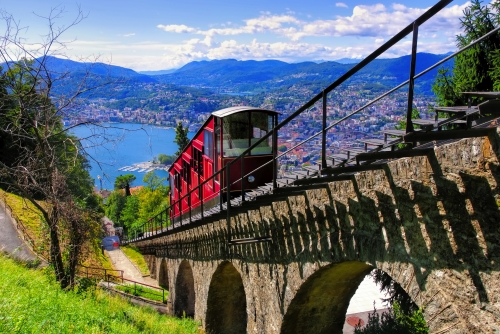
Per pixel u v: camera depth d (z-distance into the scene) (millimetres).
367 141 5254
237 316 13242
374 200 4953
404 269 4543
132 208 45156
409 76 3254
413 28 3123
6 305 5973
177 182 19547
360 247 5328
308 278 6676
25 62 8555
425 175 4113
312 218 6402
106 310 8781
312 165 6855
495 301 3439
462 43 10914
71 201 10258
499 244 3375
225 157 11781
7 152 20031
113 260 28125
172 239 16922
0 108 9453
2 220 18531
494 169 3305
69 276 10555
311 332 7852
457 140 3906
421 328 10320
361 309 15570
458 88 11141
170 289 17828
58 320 6340
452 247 3873
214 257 11781
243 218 9164
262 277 8516
